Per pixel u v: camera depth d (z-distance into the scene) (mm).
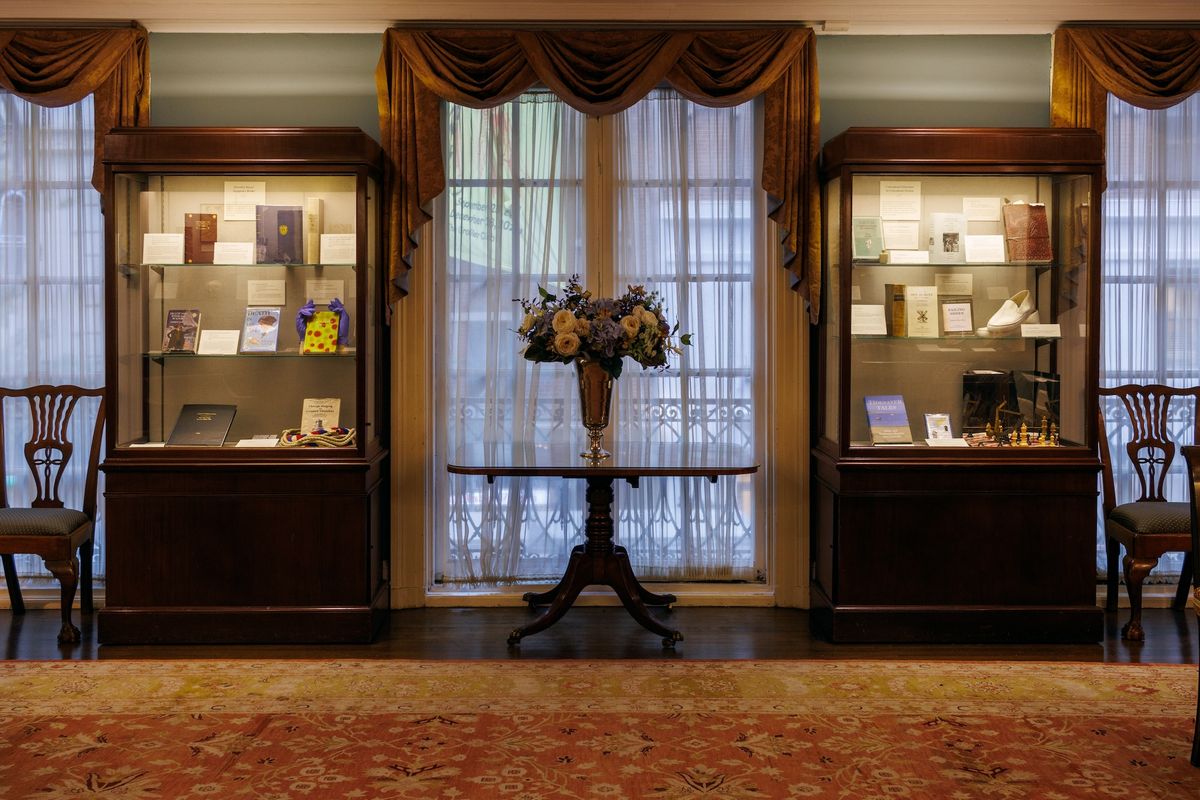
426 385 4836
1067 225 4355
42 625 4559
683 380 4848
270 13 4637
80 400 4848
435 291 4859
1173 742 3252
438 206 4832
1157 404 4707
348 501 4281
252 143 4207
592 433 4297
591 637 4418
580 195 4852
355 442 4324
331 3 4609
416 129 4609
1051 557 4305
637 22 4648
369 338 4457
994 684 3793
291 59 4738
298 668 3973
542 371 4875
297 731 3328
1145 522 4316
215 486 4258
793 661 4074
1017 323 4406
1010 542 4305
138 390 4418
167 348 4406
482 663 4047
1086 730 3350
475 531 4930
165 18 4645
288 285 4430
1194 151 4832
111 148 4195
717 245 4844
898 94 4758
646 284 4848
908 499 4297
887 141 4203
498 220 4832
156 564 4270
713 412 4875
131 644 4270
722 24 4652
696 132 4828
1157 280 4855
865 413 4379
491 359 4852
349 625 4293
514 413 4875
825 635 4426
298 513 4273
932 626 4301
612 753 3162
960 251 4375
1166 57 4613
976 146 4215
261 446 4332
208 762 3086
